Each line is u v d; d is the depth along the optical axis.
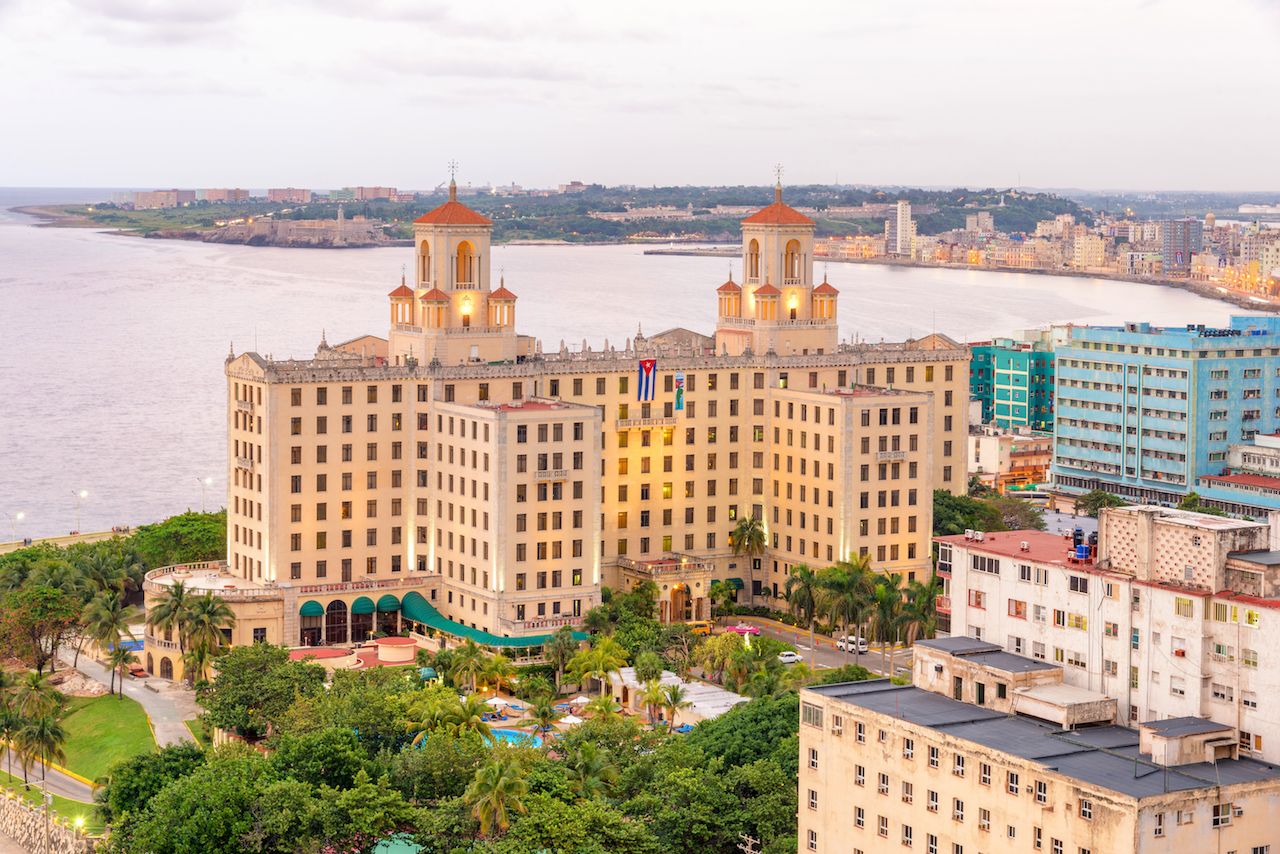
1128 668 164.88
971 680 170.50
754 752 195.75
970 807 156.25
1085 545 173.00
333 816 180.00
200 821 181.25
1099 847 144.12
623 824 174.75
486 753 196.12
